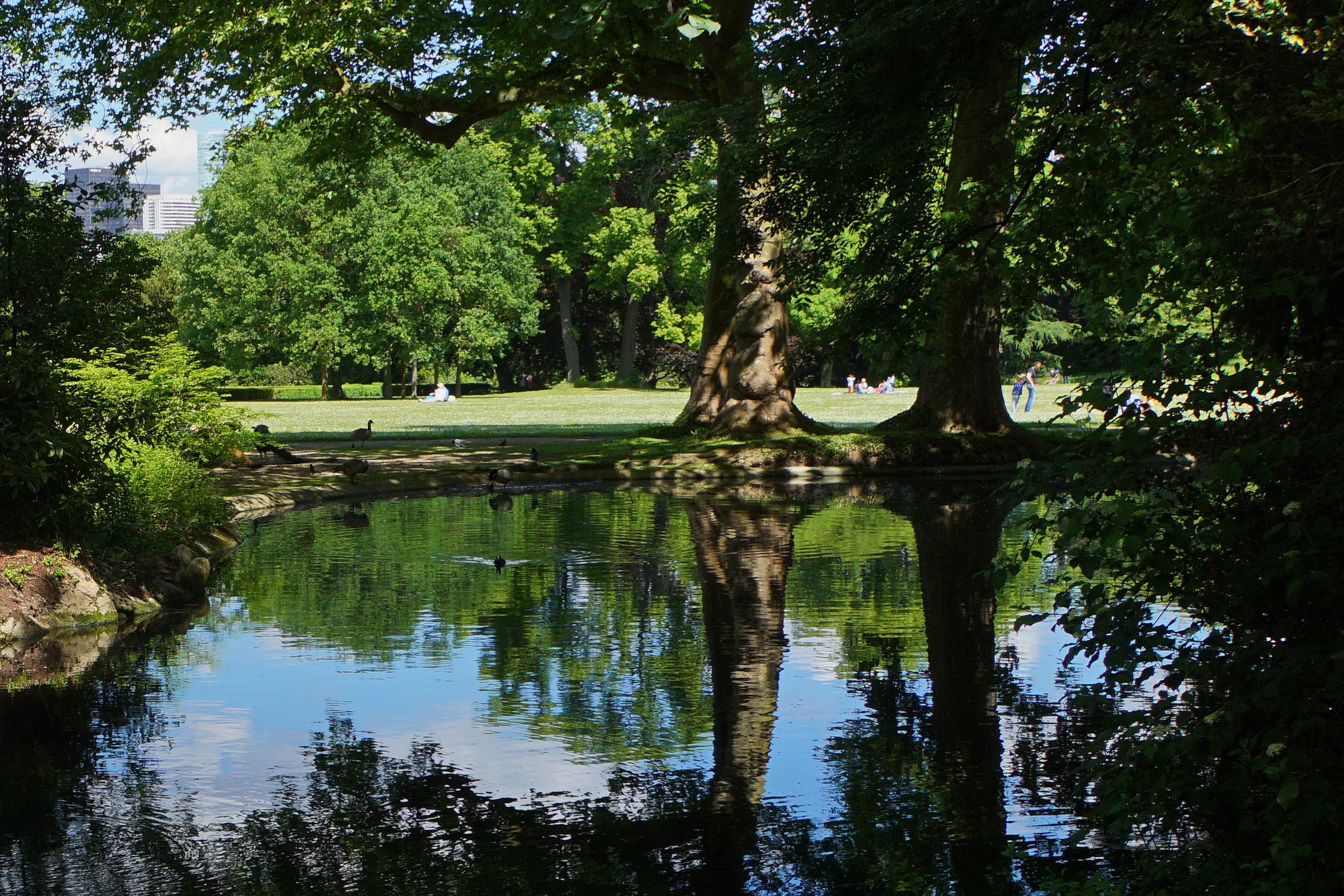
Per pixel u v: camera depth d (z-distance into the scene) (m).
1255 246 5.00
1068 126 8.12
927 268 10.04
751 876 5.40
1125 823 4.93
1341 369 4.51
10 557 10.89
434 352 64.38
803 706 8.09
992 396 27.44
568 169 72.12
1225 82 5.56
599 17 9.60
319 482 21.56
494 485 23.11
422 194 63.38
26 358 11.46
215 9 21.38
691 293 72.00
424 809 6.27
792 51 10.18
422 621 10.85
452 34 24.48
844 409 49.19
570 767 6.90
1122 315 5.50
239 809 6.27
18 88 13.32
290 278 61.62
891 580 12.68
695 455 25.20
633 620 10.81
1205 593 4.80
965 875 5.37
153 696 8.48
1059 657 9.38
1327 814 3.92
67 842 5.88
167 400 17.53
